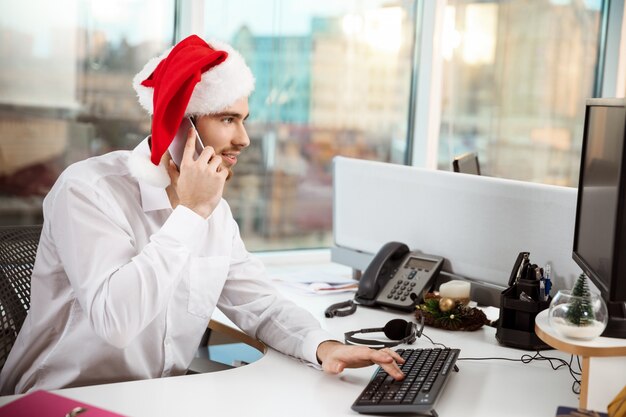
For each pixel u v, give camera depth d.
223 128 1.77
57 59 2.84
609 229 1.62
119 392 1.57
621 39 3.87
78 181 1.74
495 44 3.67
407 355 1.78
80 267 1.66
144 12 2.97
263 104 3.24
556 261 2.07
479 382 1.71
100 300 1.61
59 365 1.82
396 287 2.33
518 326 1.97
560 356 1.91
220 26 3.12
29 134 2.84
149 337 1.85
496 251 2.20
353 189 2.63
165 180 1.74
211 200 1.70
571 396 1.64
